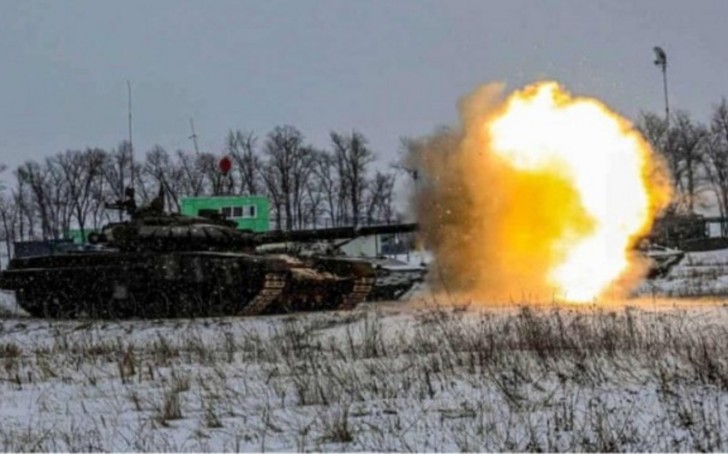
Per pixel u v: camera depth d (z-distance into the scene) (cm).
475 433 1154
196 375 1662
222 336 2256
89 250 3316
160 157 8206
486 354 1702
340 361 1764
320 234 3219
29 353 2111
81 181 8488
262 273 2842
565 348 1783
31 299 3162
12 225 8700
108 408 1398
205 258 2889
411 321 2400
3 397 1516
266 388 1505
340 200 8244
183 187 8156
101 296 3027
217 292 2923
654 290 3428
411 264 3525
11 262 3212
